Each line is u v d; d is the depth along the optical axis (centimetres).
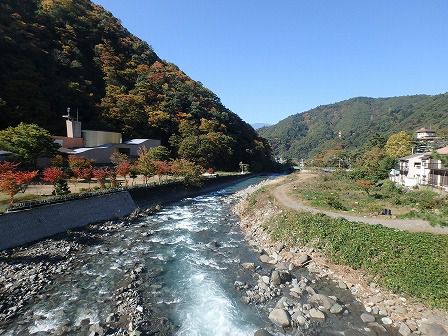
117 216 3594
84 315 1598
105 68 8831
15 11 7612
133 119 7775
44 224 2722
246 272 2206
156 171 5128
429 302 1647
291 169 14012
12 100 5512
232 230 3319
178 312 1669
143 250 2614
